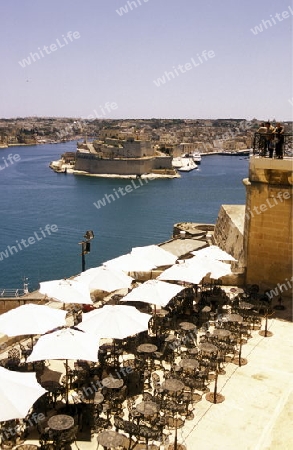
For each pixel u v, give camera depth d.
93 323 15.63
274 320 21.23
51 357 13.21
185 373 15.77
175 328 19.91
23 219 123.75
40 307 16.53
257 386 15.55
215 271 21.20
